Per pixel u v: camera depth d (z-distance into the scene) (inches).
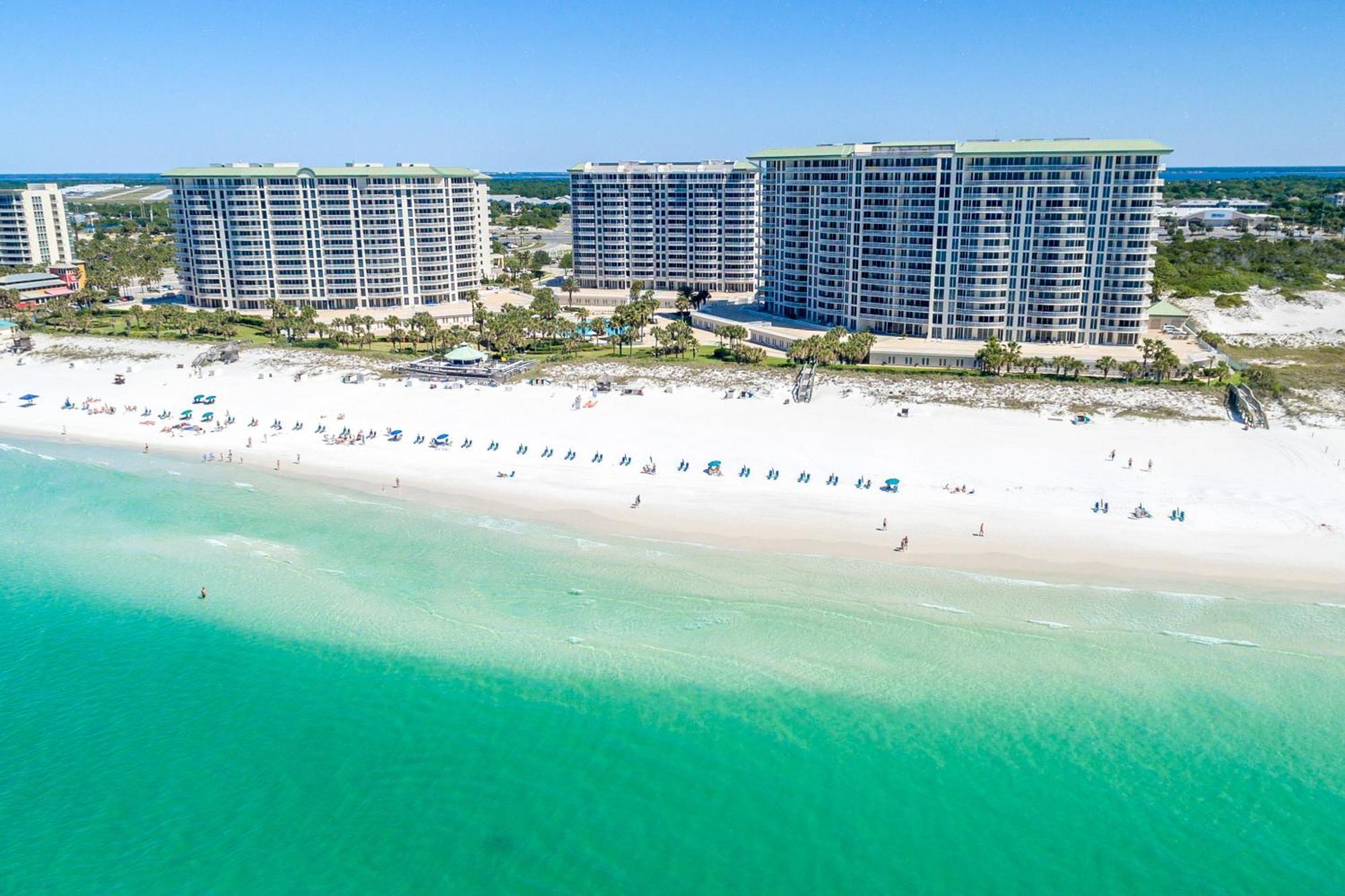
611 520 4382.4
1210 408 5521.7
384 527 4402.1
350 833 2628.0
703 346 7568.9
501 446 5378.9
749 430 5516.7
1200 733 2952.8
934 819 2669.8
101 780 2827.3
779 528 4247.0
